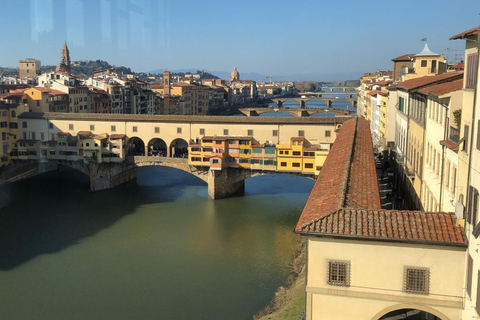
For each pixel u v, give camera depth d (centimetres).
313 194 3612
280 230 8400
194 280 6178
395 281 2783
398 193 7831
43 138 11712
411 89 5444
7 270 6519
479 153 2561
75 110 15038
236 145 10575
